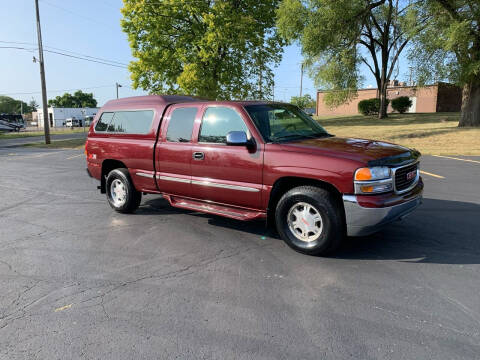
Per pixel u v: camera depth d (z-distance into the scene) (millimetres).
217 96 27875
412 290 3486
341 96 28844
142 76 29172
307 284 3662
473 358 2514
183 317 3113
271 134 4723
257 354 2605
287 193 4379
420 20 20734
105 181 6801
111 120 6465
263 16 28859
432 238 4848
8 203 7570
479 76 19734
